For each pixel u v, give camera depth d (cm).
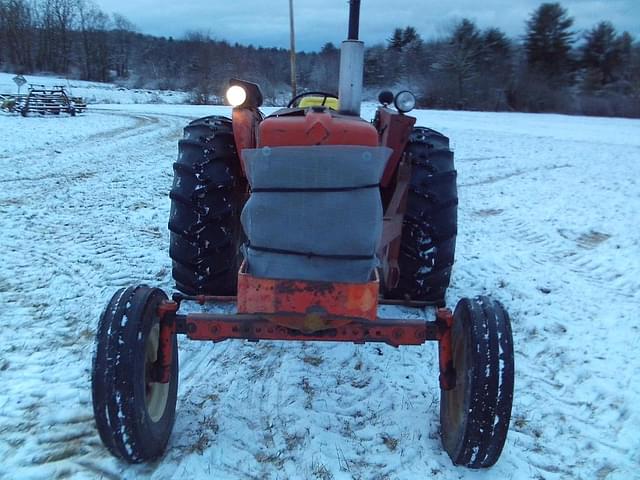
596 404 334
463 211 800
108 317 242
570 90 5409
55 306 426
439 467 270
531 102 4884
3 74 6944
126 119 2278
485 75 5094
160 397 273
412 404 321
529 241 659
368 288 247
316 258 248
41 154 1189
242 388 331
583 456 288
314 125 258
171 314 265
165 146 1420
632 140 2005
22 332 388
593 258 600
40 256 529
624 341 411
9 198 759
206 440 285
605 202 873
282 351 375
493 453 249
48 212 692
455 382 265
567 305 471
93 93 4953
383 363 365
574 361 382
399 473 267
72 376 338
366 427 299
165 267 506
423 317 415
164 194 820
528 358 386
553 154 1480
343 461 273
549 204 852
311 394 328
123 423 235
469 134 1998
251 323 262
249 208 247
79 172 987
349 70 318
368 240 246
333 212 242
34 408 307
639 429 310
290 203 243
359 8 313
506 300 475
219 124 402
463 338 255
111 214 690
